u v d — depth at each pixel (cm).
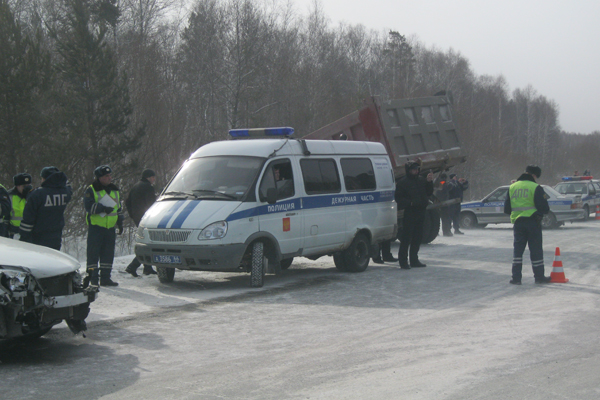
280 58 4062
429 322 713
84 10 2131
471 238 1850
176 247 902
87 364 548
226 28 3703
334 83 4597
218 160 997
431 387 474
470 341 620
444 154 1520
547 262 1261
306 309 799
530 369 520
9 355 582
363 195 1145
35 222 816
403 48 6025
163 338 647
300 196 1009
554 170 9162
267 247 973
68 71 1962
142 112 2716
